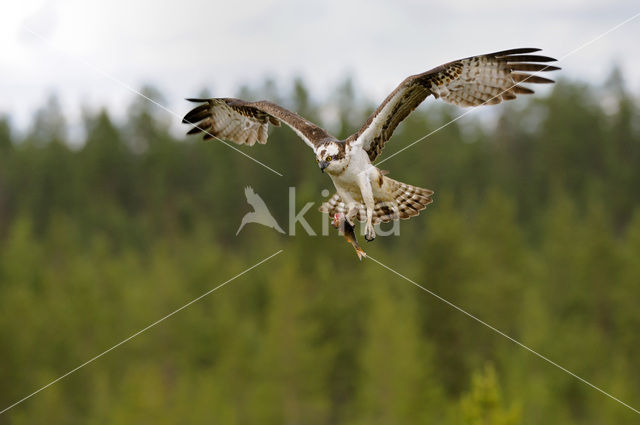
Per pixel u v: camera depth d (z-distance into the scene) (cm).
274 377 3081
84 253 5556
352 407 3309
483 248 4181
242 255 5075
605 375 3416
